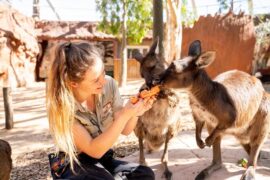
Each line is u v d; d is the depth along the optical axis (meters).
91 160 1.00
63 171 0.99
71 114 0.90
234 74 1.47
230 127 1.35
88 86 0.91
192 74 1.30
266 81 6.54
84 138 0.94
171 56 5.04
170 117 1.55
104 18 6.64
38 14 8.88
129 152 2.04
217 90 1.33
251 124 1.46
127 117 0.92
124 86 6.28
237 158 1.75
